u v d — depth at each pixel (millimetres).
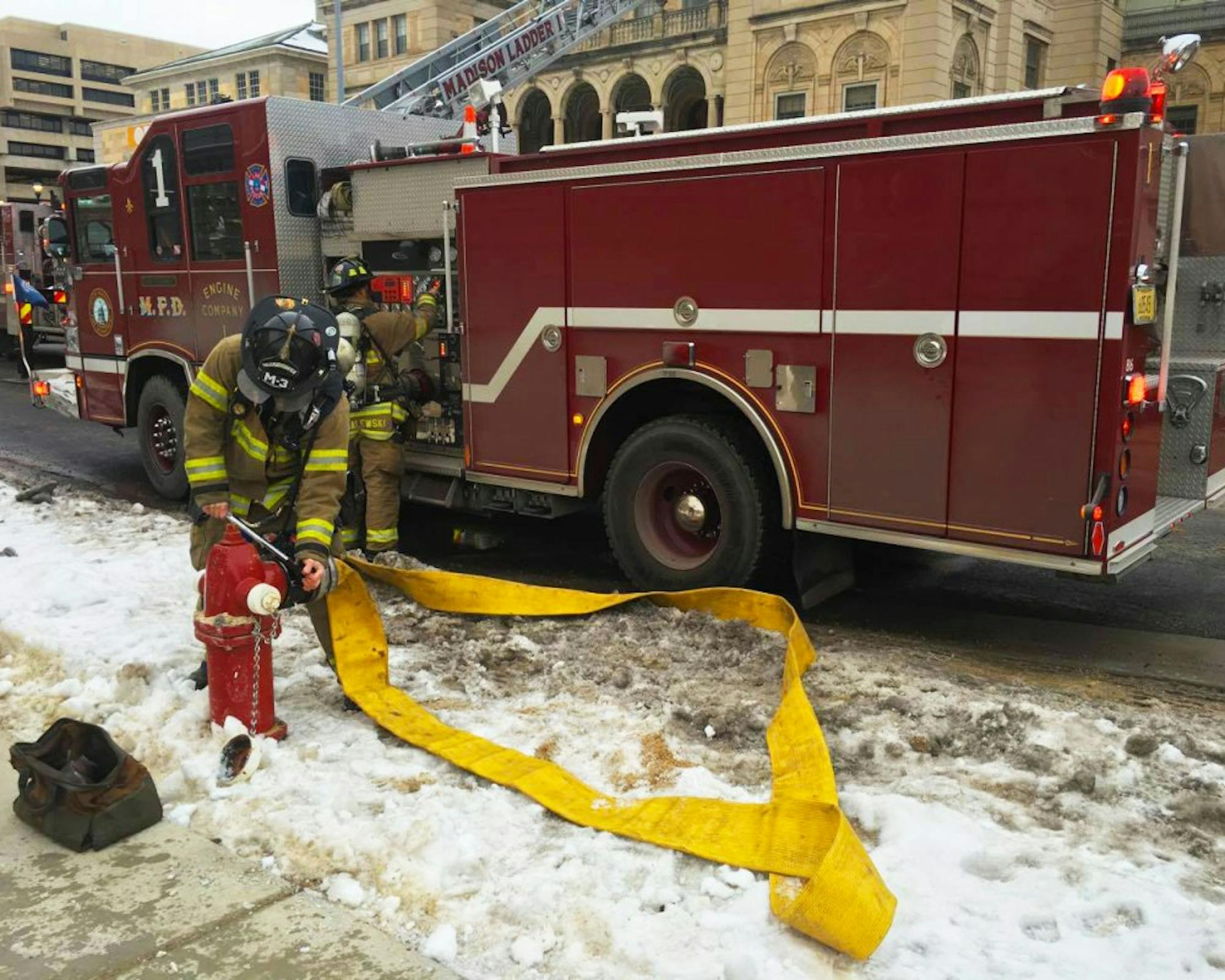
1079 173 4016
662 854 2947
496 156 5891
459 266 6012
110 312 8172
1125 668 4625
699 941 2586
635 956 2525
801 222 4719
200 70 57125
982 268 4277
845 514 4801
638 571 5602
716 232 4973
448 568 6418
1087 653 4828
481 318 5965
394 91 10195
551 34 12070
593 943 2582
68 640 4613
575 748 3664
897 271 4480
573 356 5590
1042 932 2645
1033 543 4320
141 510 7426
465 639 4789
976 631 5148
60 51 106375
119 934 2641
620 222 5293
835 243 4633
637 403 5680
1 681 4277
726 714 3887
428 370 6414
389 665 4430
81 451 10219
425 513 7898
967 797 3307
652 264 5207
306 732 3777
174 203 7406
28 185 105562
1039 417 4230
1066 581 6020
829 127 4723
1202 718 4031
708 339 5074
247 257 6961
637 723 3859
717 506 5402
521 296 5758
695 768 3453
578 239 5461
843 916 2523
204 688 4047
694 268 5066
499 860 2955
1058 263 4105
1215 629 5168
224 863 2963
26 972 2494
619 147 5402
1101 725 3777
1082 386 4125
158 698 3945
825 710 3984
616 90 35219
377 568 5312
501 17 11625
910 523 4617
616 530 5645
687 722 3906
